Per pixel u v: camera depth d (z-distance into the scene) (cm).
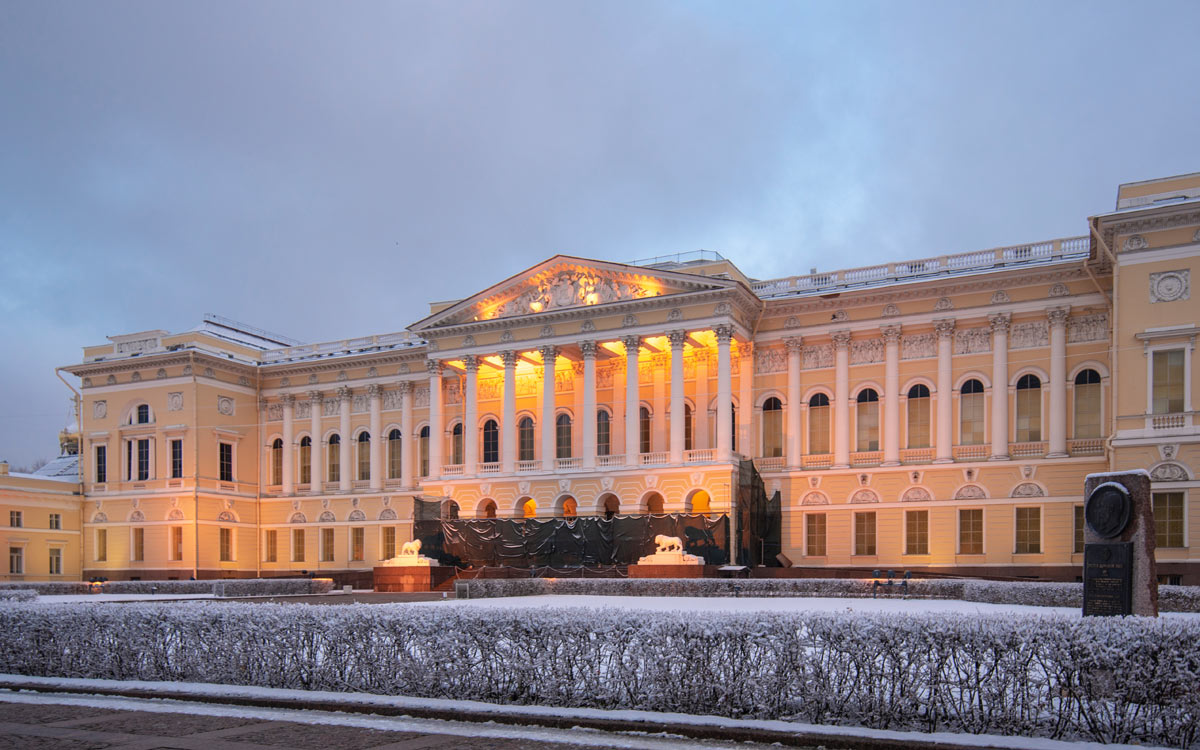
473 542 6188
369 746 1255
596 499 6106
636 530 5669
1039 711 1242
